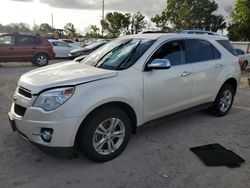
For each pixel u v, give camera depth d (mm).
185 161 3912
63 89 3396
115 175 3504
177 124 5375
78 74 3756
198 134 4914
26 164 3691
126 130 3967
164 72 4383
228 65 5730
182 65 4727
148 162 3850
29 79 3773
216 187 3318
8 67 13820
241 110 6539
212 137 4801
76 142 3641
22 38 13828
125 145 4012
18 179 3350
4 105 6309
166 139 4645
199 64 5043
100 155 3725
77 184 3291
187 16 45594
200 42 5238
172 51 4629
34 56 14211
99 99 3527
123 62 4184
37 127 3406
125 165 3752
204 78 5141
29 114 3451
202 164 3840
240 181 3457
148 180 3418
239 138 4801
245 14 30172
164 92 4402
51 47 14734
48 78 3680
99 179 3406
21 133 3668
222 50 5711
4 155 3900
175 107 4695
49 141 3396
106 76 3740
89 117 3562
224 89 5762
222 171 3670
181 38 4859
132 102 3938
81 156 3945
